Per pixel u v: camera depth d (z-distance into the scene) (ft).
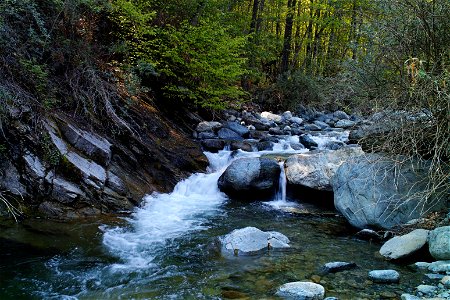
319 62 67.46
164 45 33.58
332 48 62.49
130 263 16.06
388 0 19.36
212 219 21.97
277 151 34.99
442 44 17.65
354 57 25.29
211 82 37.96
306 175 25.09
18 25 22.03
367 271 15.06
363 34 22.18
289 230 20.33
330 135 42.01
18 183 19.48
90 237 18.29
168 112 34.99
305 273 15.03
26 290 13.53
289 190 26.20
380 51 19.90
